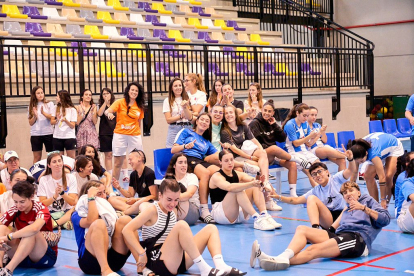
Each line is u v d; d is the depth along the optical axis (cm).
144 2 1324
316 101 1246
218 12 1449
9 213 397
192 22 1345
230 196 546
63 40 843
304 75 1315
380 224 430
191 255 370
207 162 593
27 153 854
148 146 966
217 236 388
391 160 596
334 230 449
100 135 815
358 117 1337
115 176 743
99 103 833
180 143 604
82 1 1238
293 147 680
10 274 378
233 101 786
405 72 1636
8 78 884
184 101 630
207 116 604
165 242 372
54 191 527
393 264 405
